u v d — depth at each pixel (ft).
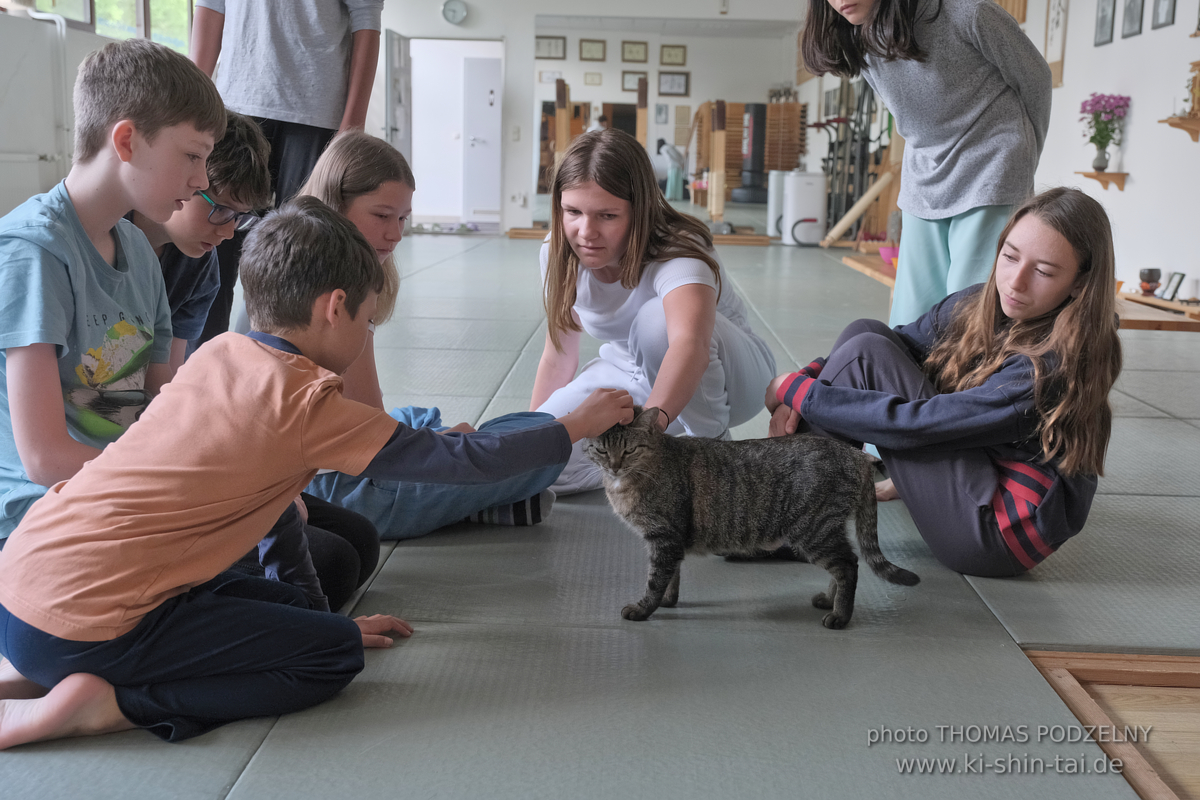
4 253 4.68
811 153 56.08
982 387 6.04
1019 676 5.07
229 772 4.10
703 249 7.13
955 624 5.70
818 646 5.39
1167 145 20.31
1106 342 5.85
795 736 4.46
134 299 5.47
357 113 10.57
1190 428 10.46
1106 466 9.03
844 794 4.05
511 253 30.32
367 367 7.07
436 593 6.04
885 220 34.76
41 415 4.62
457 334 15.35
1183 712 4.98
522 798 3.97
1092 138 22.20
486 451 4.75
